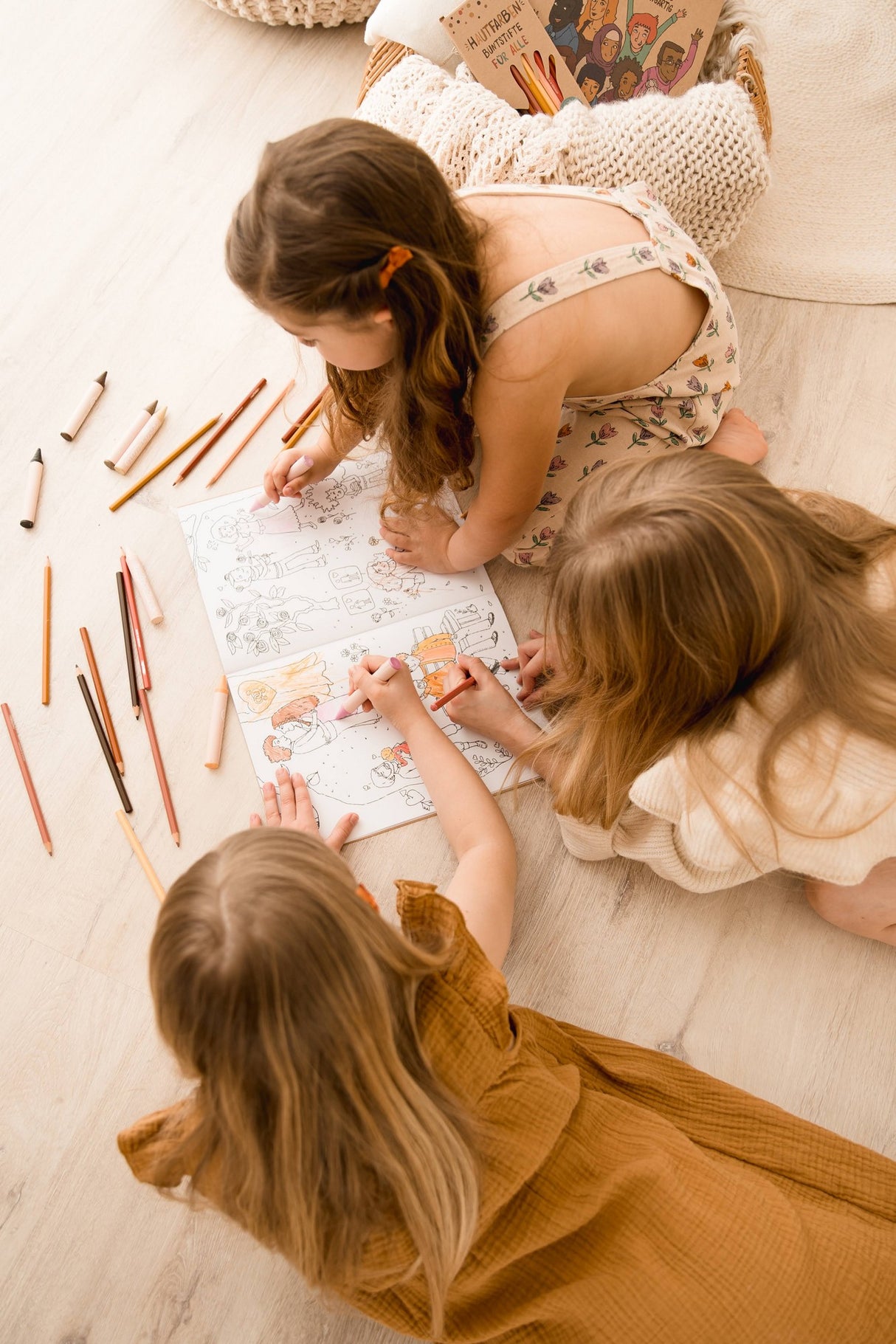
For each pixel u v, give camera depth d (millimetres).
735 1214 692
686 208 1065
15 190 1266
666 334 898
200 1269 889
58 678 1058
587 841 943
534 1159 650
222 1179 628
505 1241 675
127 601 1068
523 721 980
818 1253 699
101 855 1003
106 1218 903
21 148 1287
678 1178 700
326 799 1000
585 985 970
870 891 905
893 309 1216
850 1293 691
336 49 1329
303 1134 578
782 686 748
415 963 621
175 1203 906
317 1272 636
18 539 1105
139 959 975
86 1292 883
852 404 1179
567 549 745
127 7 1354
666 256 873
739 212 1095
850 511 854
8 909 988
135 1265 890
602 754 836
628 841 915
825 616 738
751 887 999
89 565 1095
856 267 1219
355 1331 870
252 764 1015
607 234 850
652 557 693
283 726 1021
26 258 1231
